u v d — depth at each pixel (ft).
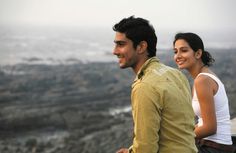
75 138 188.55
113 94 329.11
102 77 412.57
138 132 14.82
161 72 15.66
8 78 408.46
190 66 20.90
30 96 325.62
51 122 228.43
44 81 388.57
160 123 15.28
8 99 312.91
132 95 15.33
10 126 222.48
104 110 272.31
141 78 15.49
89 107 282.36
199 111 19.81
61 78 406.00
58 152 167.84
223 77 354.74
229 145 20.12
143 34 15.71
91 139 178.09
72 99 314.14
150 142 14.71
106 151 153.69
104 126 206.90
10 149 183.62
